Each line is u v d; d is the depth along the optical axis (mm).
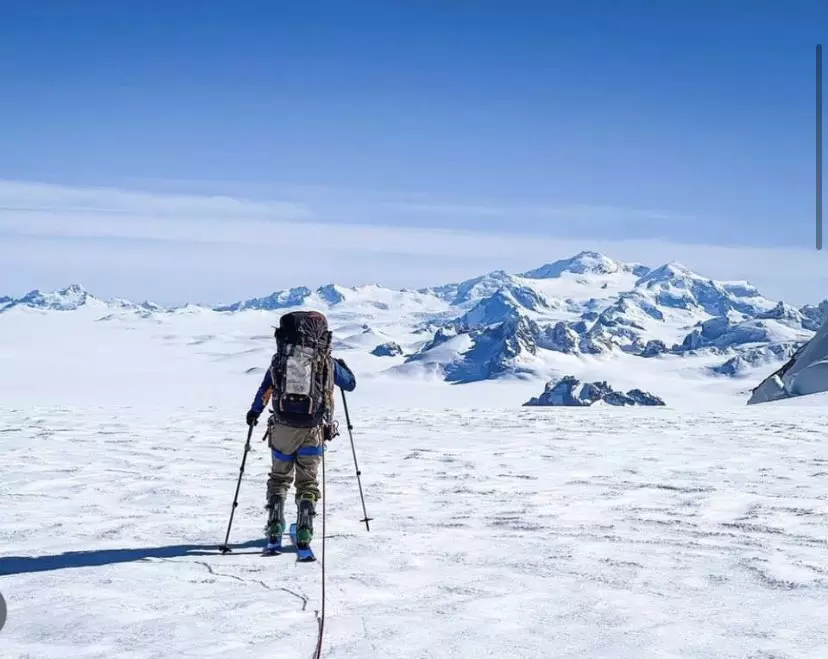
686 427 16953
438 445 13883
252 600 4930
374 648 4016
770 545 6535
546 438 14984
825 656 3908
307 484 6562
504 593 5109
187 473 10562
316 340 6844
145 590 5195
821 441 14266
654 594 5074
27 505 8375
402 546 6535
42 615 4578
